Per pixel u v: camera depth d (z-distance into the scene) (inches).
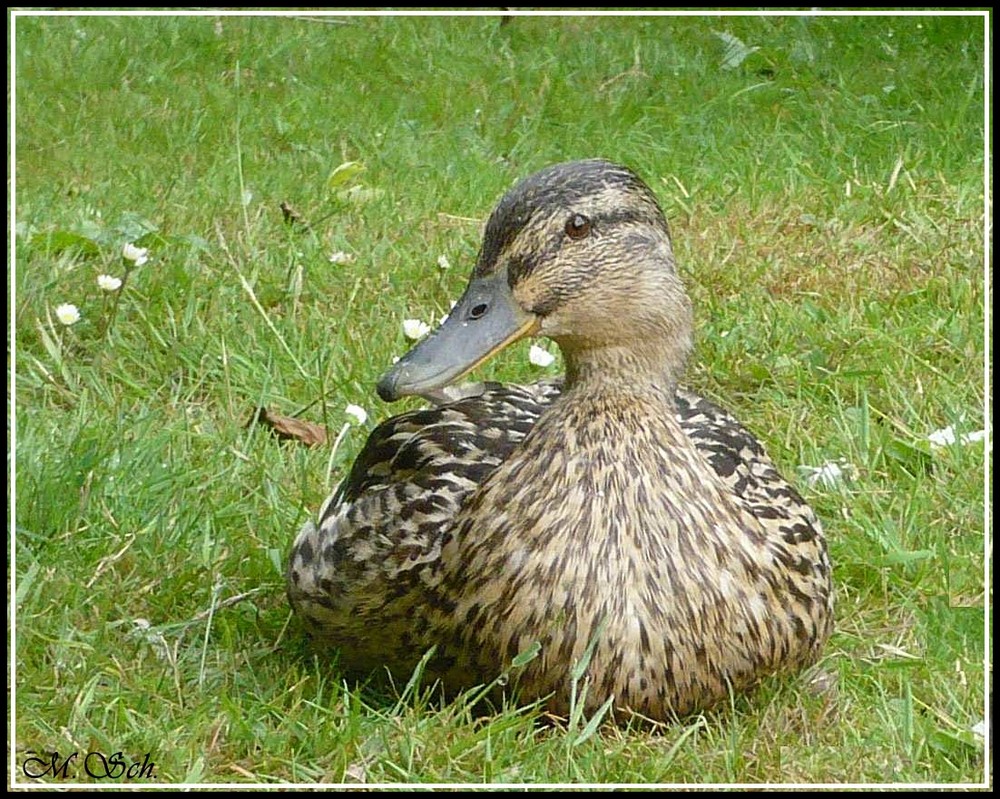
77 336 469.7
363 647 324.5
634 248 308.7
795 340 479.8
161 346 466.0
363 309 493.0
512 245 310.8
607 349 308.3
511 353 463.5
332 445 421.4
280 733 310.2
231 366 454.6
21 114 622.8
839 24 727.7
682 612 298.2
